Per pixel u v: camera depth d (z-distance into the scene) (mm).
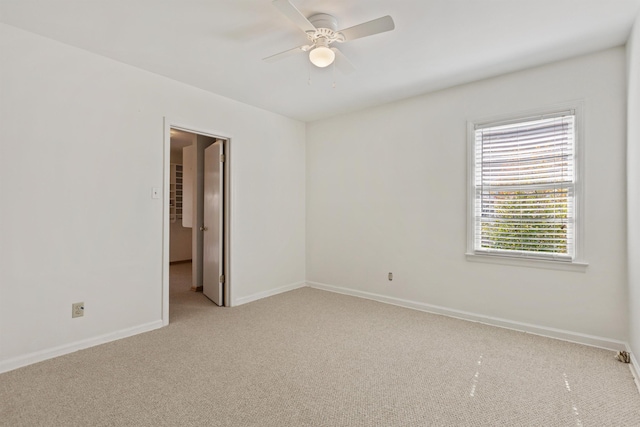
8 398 1959
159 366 2373
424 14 2182
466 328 3152
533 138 3043
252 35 2469
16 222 2361
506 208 3203
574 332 2824
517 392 2051
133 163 2996
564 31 2389
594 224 2727
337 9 2137
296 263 4773
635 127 2254
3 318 2305
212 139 4824
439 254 3604
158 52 2734
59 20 2264
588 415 1822
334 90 3580
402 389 2088
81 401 1934
